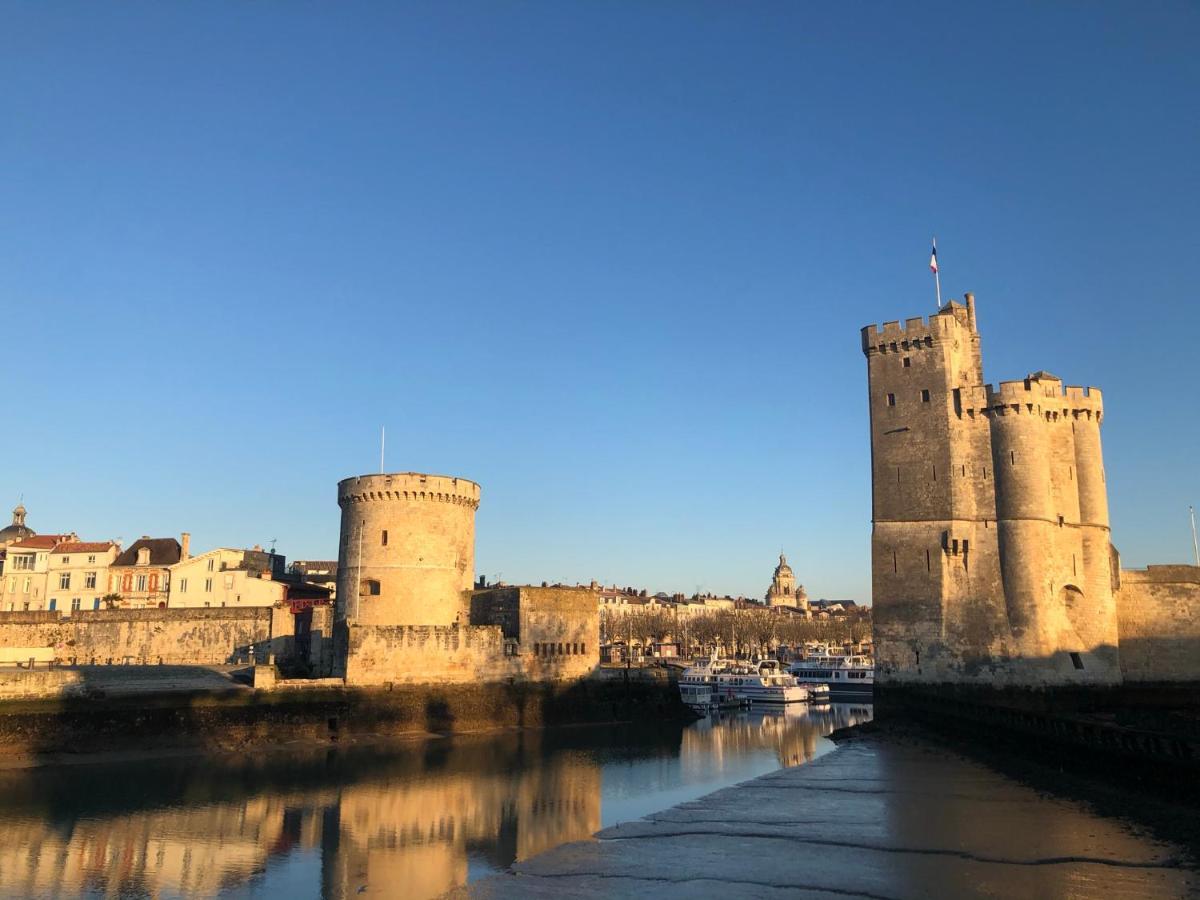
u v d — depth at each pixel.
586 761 59.97
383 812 43.09
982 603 63.28
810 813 36.84
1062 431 66.12
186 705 63.06
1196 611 65.75
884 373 68.81
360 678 71.44
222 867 33.59
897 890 25.58
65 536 115.94
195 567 105.69
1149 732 34.75
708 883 27.11
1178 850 28.42
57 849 36.03
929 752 52.91
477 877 32.09
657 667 100.81
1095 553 65.12
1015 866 27.36
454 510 85.00
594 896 26.08
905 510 66.25
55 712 58.34
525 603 81.88
